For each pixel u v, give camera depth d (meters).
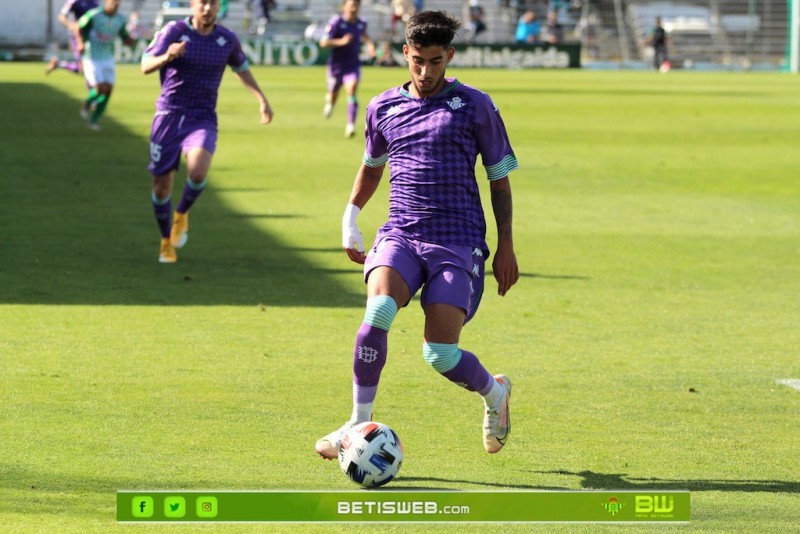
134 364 25.66
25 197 49.62
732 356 27.69
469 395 23.92
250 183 55.84
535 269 37.97
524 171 62.47
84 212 46.34
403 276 18.98
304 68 165.12
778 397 24.30
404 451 20.30
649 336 29.53
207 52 36.03
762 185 58.72
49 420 21.56
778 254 41.31
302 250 39.84
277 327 29.36
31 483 18.22
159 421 21.66
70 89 111.06
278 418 22.03
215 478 18.62
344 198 51.62
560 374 25.81
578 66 185.62
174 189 53.28
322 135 77.56
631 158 68.44
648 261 39.62
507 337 29.14
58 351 26.59
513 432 21.59
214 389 23.89
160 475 18.70
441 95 19.41
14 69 146.88
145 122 81.12
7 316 29.81
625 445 20.95
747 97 120.00
